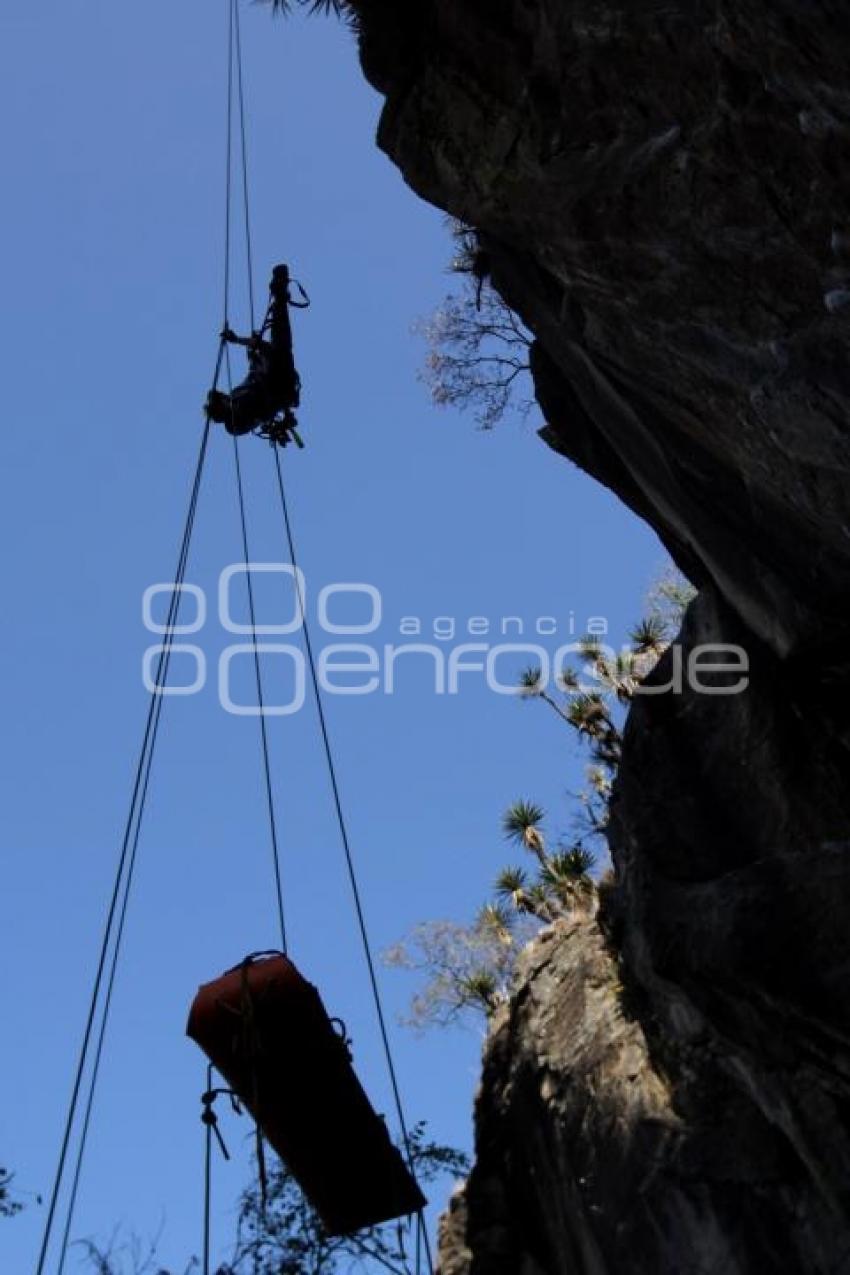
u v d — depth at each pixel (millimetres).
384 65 12656
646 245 10984
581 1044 19469
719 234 10188
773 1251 15500
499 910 29125
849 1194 14344
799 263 9773
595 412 16359
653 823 16719
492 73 11594
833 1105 14602
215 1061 8656
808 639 15031
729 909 14734
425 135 12625
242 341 12883
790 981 14109
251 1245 11906
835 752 15391
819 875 14492
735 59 8750
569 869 26812
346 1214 8742
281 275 13117
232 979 8805
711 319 11078
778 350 10594
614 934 19250
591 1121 18328
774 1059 14867
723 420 12570
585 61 10266
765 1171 16000
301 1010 8664
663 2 9102
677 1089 17625
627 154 10531
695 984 15094
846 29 7523
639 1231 16859
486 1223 19984
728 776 16531
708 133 9523
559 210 11641
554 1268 19047
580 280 12320
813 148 8750
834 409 10617
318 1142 8617
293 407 12938
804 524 13336
